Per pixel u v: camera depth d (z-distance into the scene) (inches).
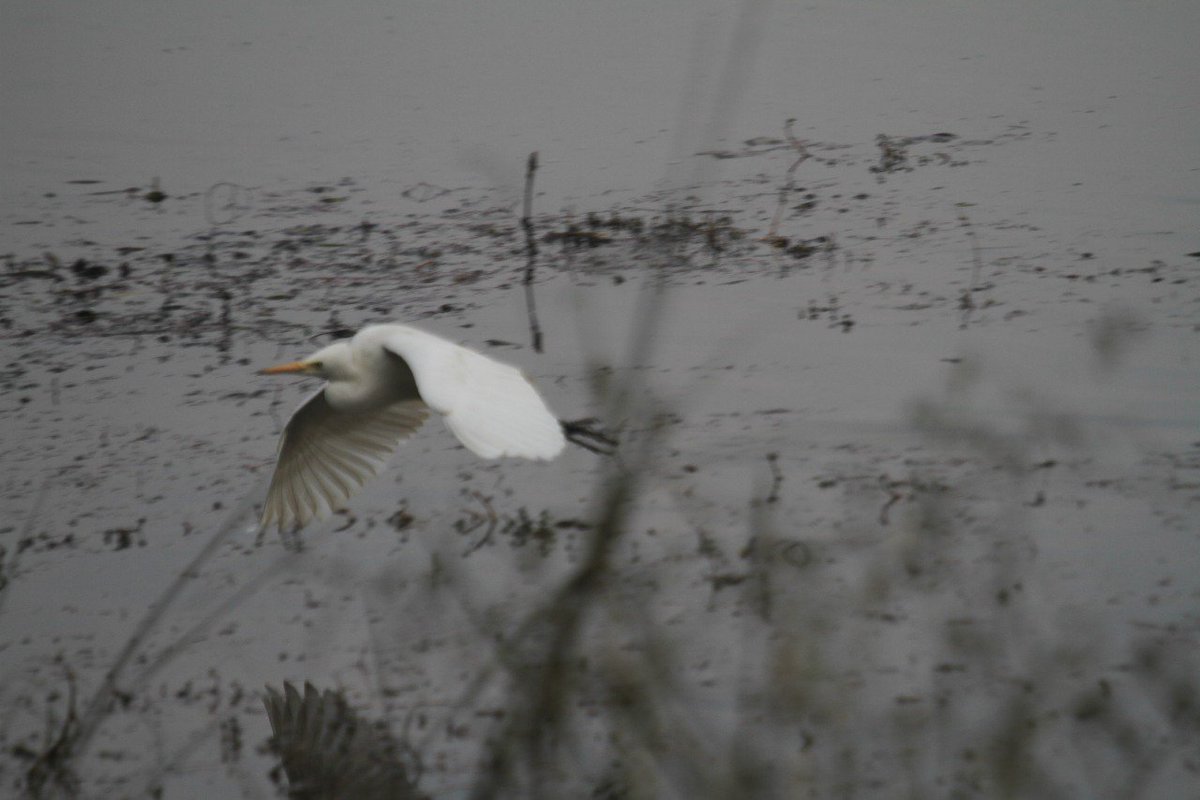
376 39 1027.9
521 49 989.8
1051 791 308.5
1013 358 550.0
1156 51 933.8
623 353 572.1
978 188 738.2
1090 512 442.3
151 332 628.1
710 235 687.7
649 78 920.3
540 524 451.5
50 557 452.4
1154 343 553.3
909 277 634.8
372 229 737.0
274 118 895.1
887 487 460.8
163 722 369.1
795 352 566.3
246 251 717.3
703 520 442.9
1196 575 403.9
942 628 374.9
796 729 336.5
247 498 482.3
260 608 419.8
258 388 568.1
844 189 749.9
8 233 751.7
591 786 317.4
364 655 390.6
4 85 968.9
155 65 995.3
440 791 333.1
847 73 925.2
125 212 775.7
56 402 563.2
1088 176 744.3
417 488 487.8
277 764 349.7
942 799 311.0
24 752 359.3
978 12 1035.3
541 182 779.4
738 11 1037.2
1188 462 470.0
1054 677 356.8
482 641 384.8
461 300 641.0
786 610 376.8
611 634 372.8
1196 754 323.3
